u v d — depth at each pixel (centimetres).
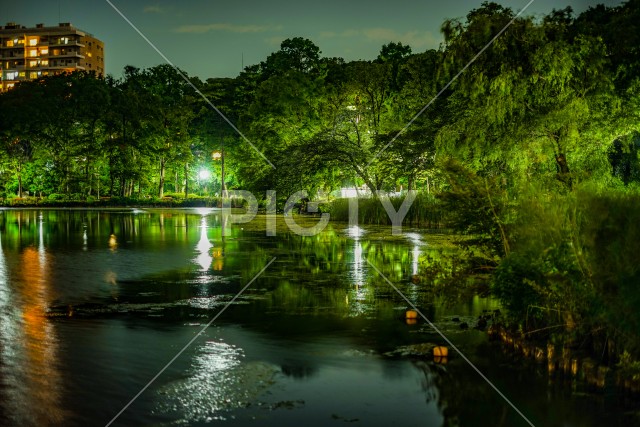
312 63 7238
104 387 809
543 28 2167
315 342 1027
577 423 707
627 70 2167
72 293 1483
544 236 998
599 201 899
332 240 2975
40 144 8531
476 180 1177
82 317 1212
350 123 5300
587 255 922
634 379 796
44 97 8900
